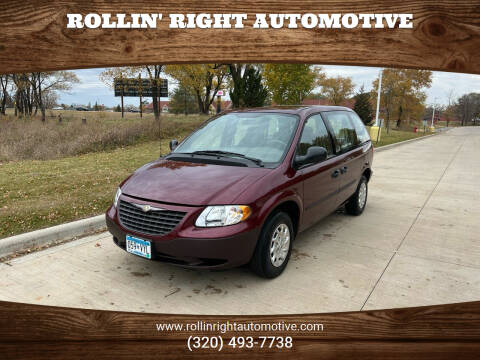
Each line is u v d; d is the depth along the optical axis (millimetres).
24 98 33062
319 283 3258
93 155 11773
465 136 38094
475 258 3895
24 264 3566
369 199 6707
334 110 4910
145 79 23812
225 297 3012
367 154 5465
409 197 6895
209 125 4340
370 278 3373
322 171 3979
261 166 3428
